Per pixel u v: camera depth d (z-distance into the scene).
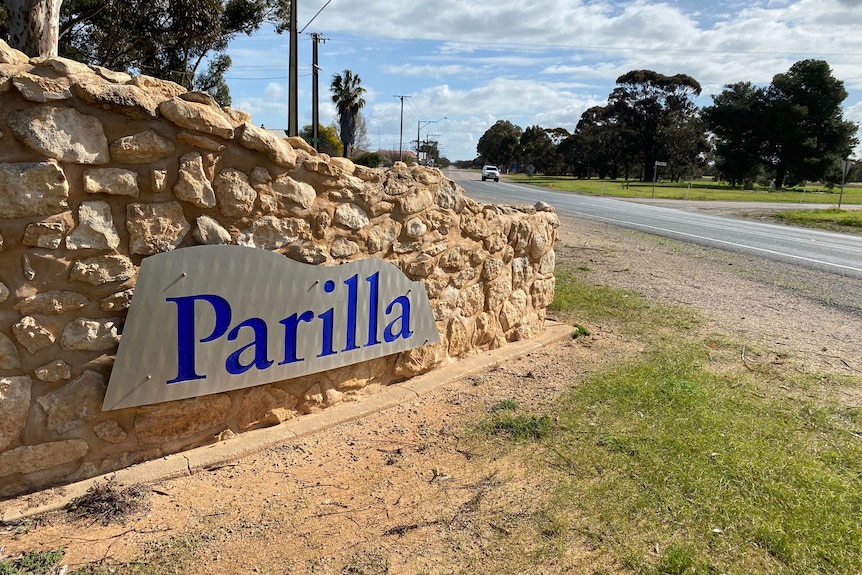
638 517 2.63
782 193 52.56
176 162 2.75
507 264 4.98
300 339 3.34
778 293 8.04
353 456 3.17
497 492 2.84
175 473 2.83
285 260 3.18
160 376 2.81
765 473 3.00
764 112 64.44
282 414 3.42
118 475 2.75
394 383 4.13
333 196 3.42
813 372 4.77
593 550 2.41
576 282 8.09
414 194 3.93
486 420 3.63
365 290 3.67
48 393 2.57
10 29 5.96
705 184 73.62
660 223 18.44
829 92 63.66
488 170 50.31
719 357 5.07
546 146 99.06
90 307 2.62
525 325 5.32
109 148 2.55
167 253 2.74
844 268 10.63
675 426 3.53
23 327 2.45
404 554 2.38
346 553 2.37
